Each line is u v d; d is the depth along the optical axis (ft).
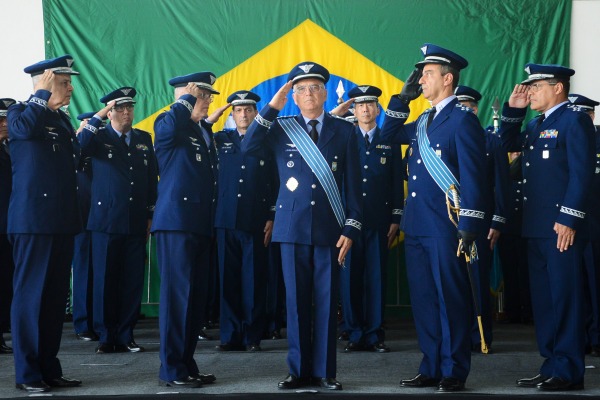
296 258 13.65
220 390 13.56
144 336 21.50
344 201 14.07
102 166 19.29
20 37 25.54
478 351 18.74
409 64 25.68
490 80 25.59
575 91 25.58
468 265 13.71
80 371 15.83
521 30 25.55
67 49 25.50
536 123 14.67
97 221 18.97
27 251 13.80
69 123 14.78
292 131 13.93
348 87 25.67
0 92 25.45
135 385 14.12
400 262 25.84
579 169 13.71
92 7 25.57
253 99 19.99
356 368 16.29
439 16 25.68
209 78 15.30
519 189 23.68
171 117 14.21
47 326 14.01
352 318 19.04
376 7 25.72
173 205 14.12
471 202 13.24
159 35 25.70
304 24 25.79
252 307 18.89
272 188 19.47
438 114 13.94
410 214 14.06
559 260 13.85
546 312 14.21
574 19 25.64
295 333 13.65
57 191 14.05
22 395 13.01
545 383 13.61
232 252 19.10
